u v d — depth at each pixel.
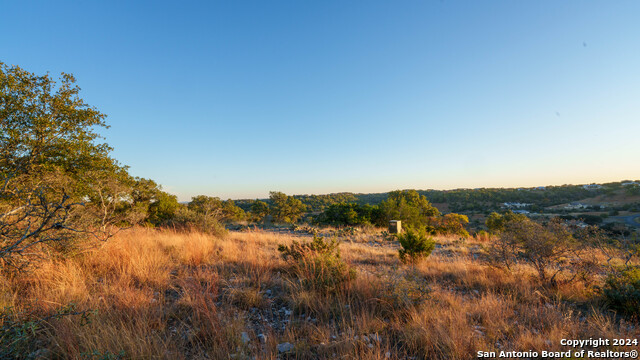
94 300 3.68
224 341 3.04
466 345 3.06
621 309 4.36
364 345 3.07
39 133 10.36
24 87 10.38
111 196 8.20
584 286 5.43
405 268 7.17
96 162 11.33
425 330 3.27
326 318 3.90
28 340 2.71
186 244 8.23
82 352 2.48
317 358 2.89
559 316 4.01
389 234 16.42
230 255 7.51
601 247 5.73
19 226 3.56
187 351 2.89
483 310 4.11
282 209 57.72
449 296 4.72
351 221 26.16
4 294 3.52
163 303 4.08
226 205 50.22
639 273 4.83
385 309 4.18
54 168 9.85
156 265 5.78
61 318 2.92
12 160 9.64
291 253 6.59
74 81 11.48
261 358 2.71
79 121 11.62
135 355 2.54
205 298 4.21
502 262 6.77
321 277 4.84
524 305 4.59
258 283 5.12
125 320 3.35
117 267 5.43
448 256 9.95
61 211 3.95
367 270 6.88
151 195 25.33
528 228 6.06
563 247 5.63
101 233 6.16
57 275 4.36
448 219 26.48
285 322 3.79
